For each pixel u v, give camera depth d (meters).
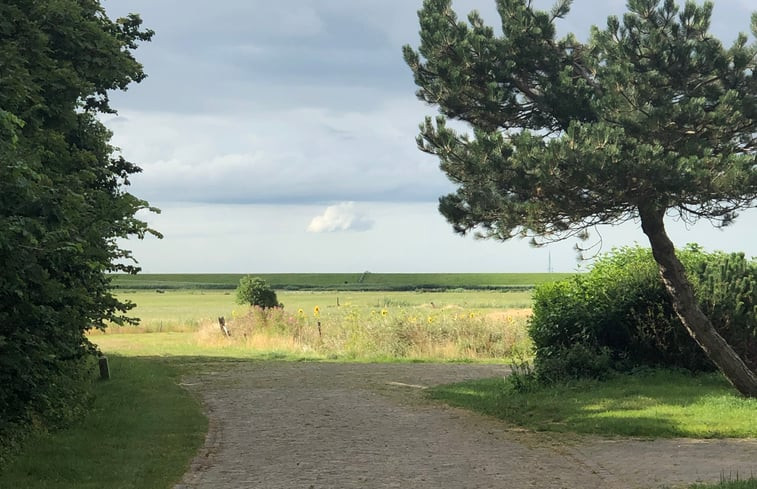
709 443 9.52
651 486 7.30
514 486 7.51
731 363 13.13
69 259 8.76
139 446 9.61
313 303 80.56
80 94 11.32
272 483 7.71
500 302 75.25
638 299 15.66
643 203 12.33
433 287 145.38
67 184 9.28
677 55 12.22
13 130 6.70
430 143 13.45
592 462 8.60
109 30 15.34
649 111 11.78
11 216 6.73
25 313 7.69
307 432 11.06
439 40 13.57
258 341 27.69
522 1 13.92
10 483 7.42
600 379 14.84
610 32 12.90
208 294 124.94
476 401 13.99
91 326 12.61
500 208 12.91
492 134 12.24
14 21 10.18
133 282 174.50
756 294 14.89
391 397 15.00
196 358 23.50
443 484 7.62
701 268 15.63
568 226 13.04
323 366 21.17
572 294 15.81
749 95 12.20
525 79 14.21
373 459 9.01
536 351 16.17
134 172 16.84
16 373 8.06
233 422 12.00
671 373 15.08
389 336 25.11
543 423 11.48
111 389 14.78
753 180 11.23
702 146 11.80
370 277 180.88
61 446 9.19
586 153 11.27
